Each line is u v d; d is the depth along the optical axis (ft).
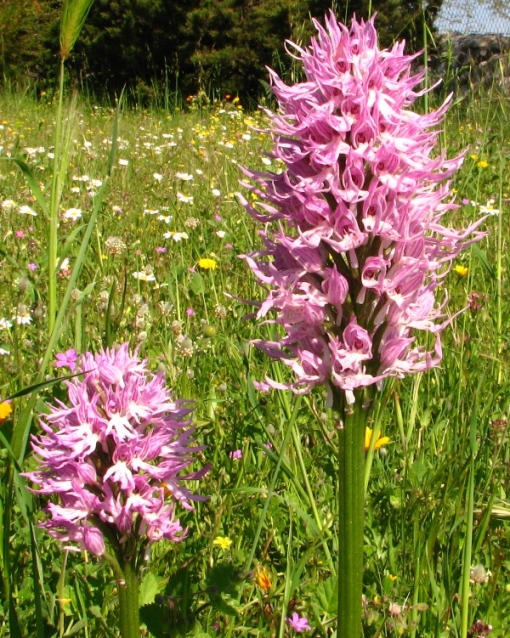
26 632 0.95
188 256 2.51
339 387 0.86
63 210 2.63
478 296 1.98
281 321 0.85
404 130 0.83
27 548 1.10
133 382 0.82
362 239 0.81
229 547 1.18
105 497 0.81
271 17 10.11
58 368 1.44
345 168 0.82
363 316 0.85
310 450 1.49
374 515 1.31
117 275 2.07
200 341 1.70
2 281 2.05
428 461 1.40
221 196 3.11
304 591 1.12
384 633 1.02
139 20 11.01
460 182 2.75
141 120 5.74
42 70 10.16
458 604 1.07
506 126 3.04
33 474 0.82
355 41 0.82
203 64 10.36
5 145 3.93
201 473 0.86
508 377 1.60
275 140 0.84
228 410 1.54
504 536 1.24
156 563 1.13
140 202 3.02
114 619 1.04
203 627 1.04
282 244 0.86
